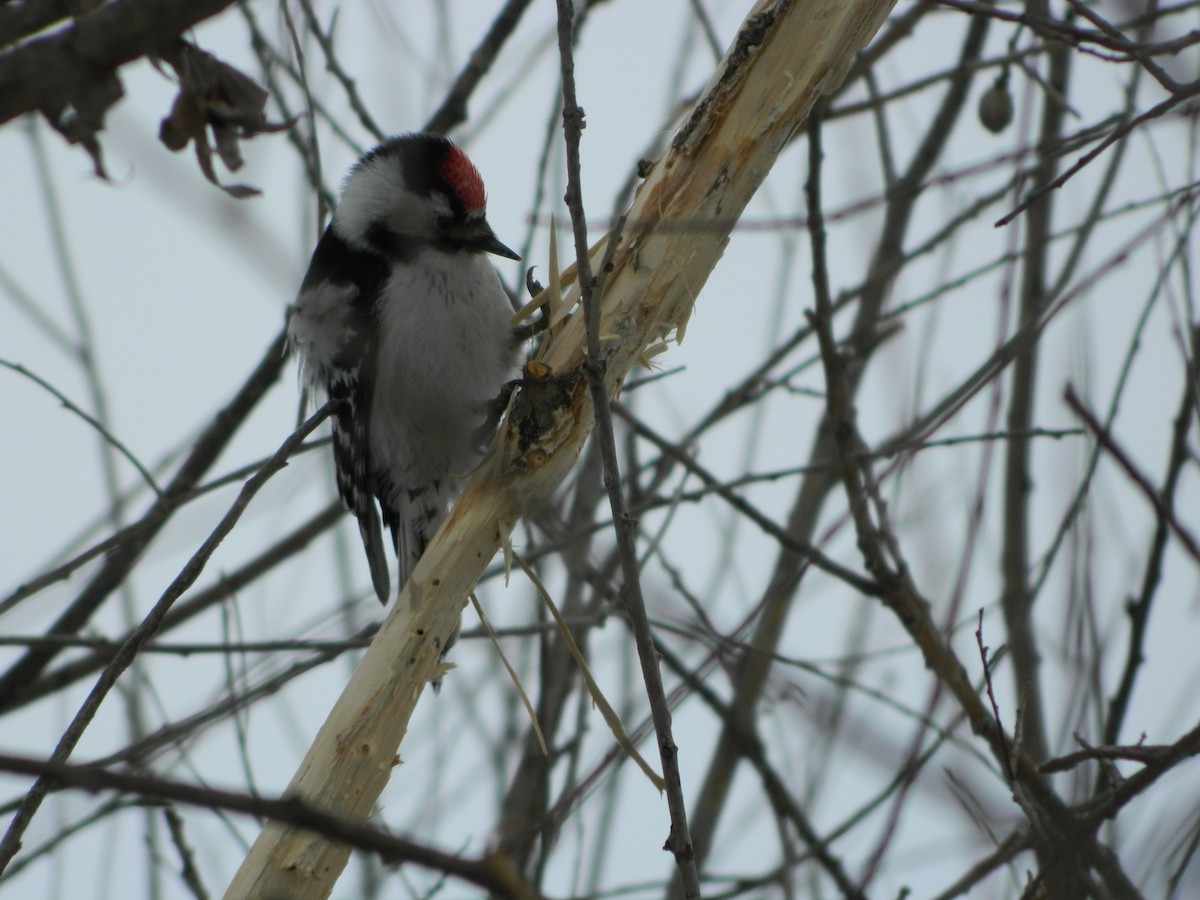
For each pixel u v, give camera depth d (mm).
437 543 6961
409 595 6840
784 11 7094
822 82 7105
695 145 7117
